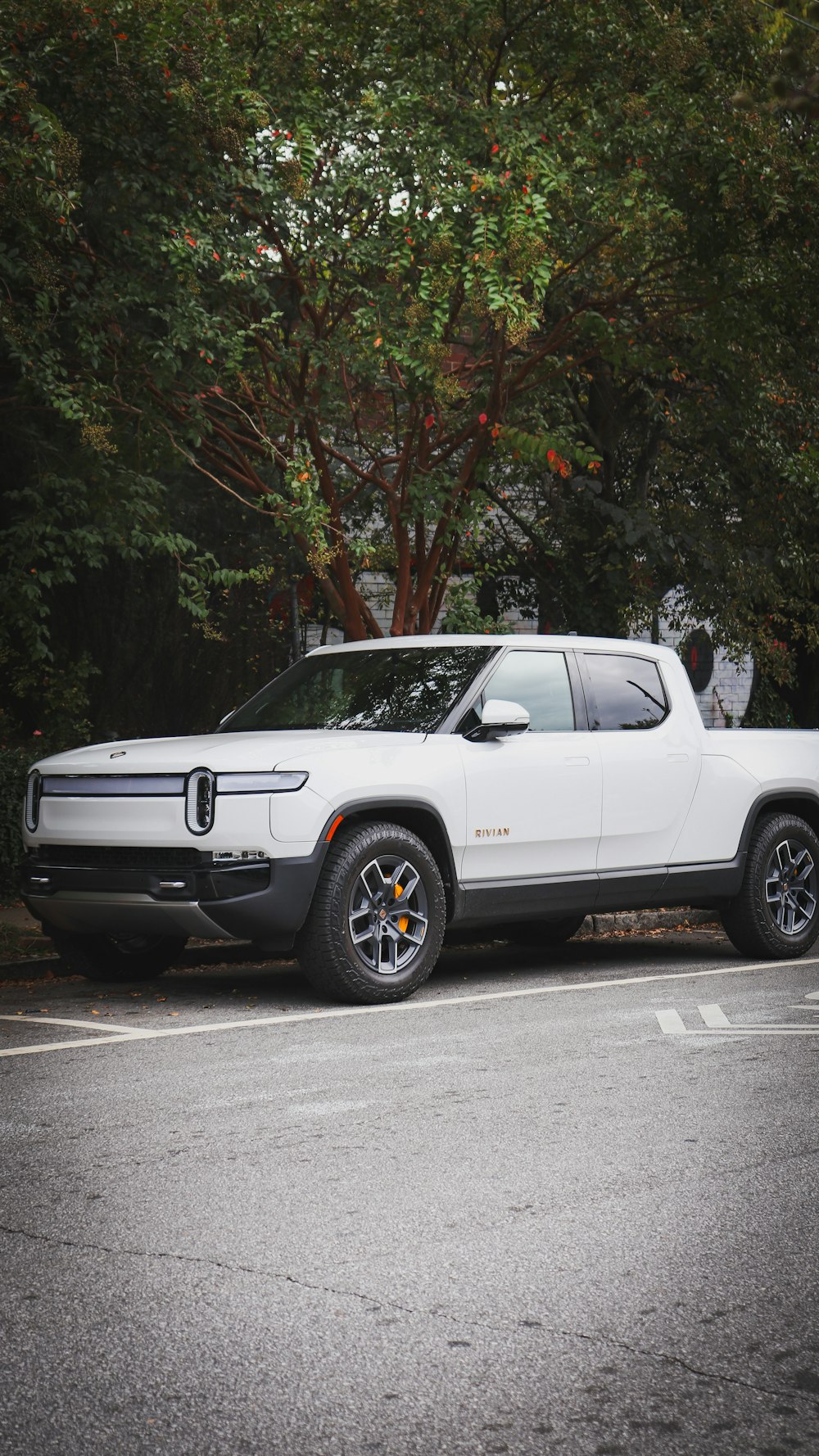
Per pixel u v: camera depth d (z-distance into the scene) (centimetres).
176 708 1584
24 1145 525
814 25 1176
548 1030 726
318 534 1162
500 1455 305
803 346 1377
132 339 1153
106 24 1042
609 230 1226
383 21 1299
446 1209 455
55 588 1477
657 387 1797
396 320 1169
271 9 1202
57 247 1132
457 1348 356
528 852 873
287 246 1218
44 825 827
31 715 1498
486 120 1201
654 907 954
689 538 1755
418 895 815
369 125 1194
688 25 1290
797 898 1029
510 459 1449
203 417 1177
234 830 763
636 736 930
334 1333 364
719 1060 656
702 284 1312
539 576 1898
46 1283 397
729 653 1873
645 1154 512
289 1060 655
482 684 877
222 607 1573
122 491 1210
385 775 801
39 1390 335
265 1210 454
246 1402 329
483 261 1101
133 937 907
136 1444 310
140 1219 446
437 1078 622
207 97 1095
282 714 909
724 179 1184
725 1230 437
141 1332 365
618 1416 322
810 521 1805
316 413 1225
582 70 1324
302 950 786
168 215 1132
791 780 1014
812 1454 304
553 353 1505
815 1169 497
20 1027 740
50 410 1221
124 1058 661
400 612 1291
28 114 953
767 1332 364
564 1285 395
